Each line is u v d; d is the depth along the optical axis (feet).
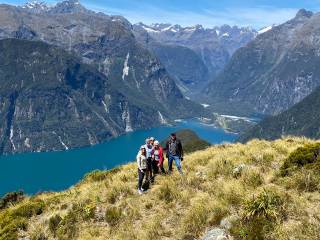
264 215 52.80
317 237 46.85
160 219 64.80
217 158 85.35
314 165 63.72
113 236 63.87
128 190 79.92
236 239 52.16
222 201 61.87
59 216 74.33
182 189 73.92
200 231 58.03
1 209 100.48
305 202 55.52
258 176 68.33
